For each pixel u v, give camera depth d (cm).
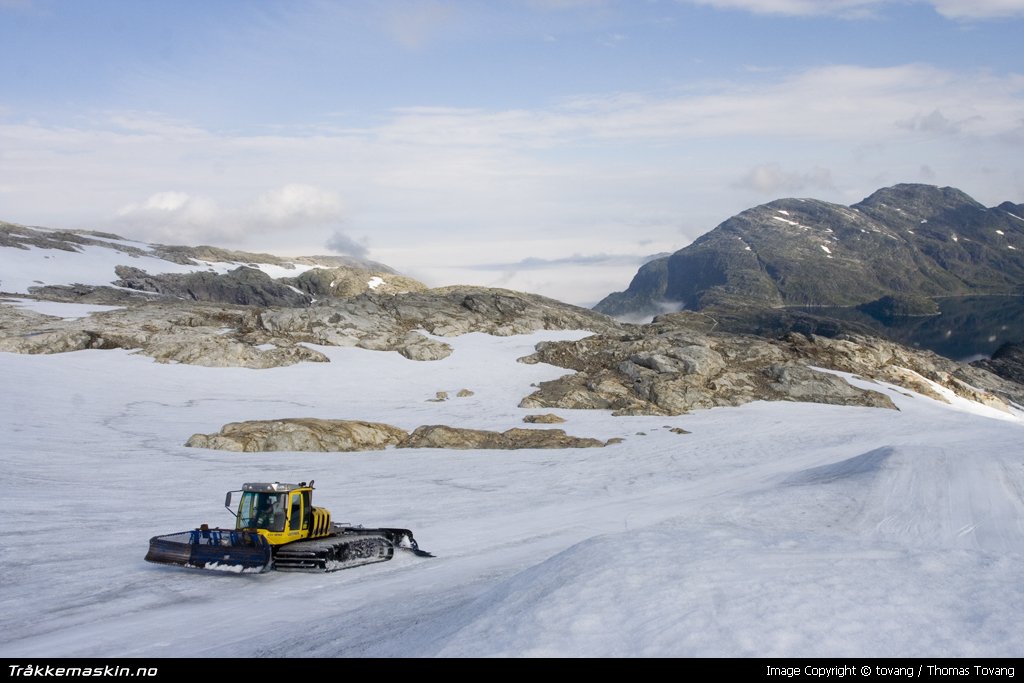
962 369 9900
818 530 2241
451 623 1112
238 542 1845
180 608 1645
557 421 5750
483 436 5031
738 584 1001
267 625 1484
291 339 8075
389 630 1303
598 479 3716
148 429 4922
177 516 2686
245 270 16750
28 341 6981
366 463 4184
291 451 4559
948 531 2186
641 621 900
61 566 1983
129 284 13938
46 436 4409
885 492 2641
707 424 5716
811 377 7212
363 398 6531
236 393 6375
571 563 1152
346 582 1862
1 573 1900
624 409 6184
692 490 3375
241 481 3494
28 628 1505
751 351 7975
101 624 1526
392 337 8419
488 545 2314
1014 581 992
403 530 2211
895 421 5972
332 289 17238
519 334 9112
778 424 5728
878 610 904
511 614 1001
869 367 8262
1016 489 2633
